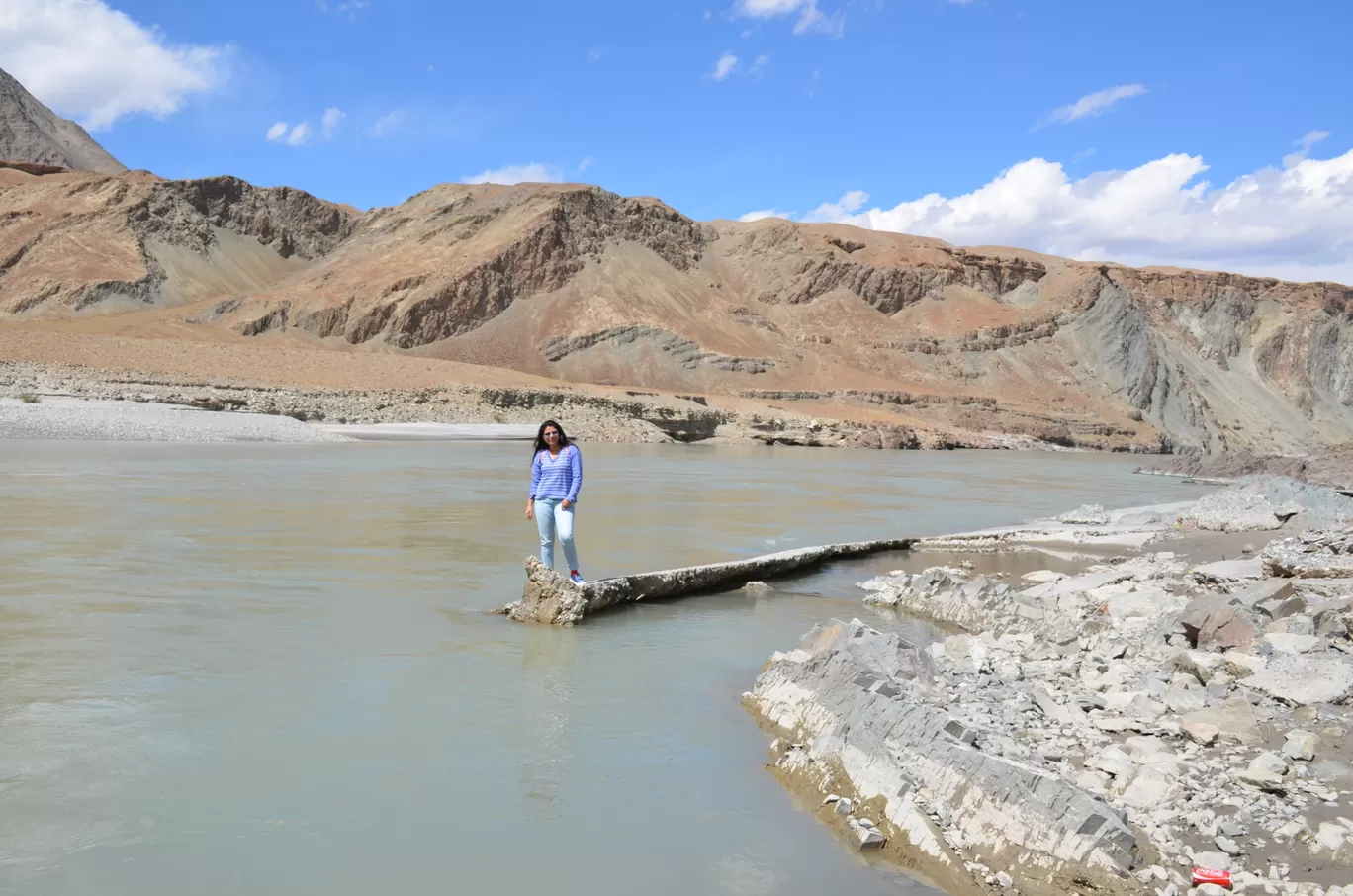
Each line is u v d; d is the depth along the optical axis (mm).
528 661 7781
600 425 67625
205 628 7957
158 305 131750
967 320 156875
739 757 5977
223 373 63156
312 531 13914
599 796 5160
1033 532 19172
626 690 7145
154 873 3994
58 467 22641
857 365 144125
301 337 120750
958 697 7031
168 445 33219
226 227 160000
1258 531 19219
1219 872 4402
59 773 4914
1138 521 22016
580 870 4320
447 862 4289
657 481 29062
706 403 92688
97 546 11664
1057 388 145375
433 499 19109
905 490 31438
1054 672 8164
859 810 5199
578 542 14398
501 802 4984
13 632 7496
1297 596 9836
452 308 128250
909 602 11250
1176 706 6930
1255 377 169000
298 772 5141
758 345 142125
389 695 6535
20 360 55344
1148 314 168000
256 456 30266
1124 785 5391
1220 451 142750
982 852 4754
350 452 34688
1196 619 9000
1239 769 5660
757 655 8594
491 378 79812
